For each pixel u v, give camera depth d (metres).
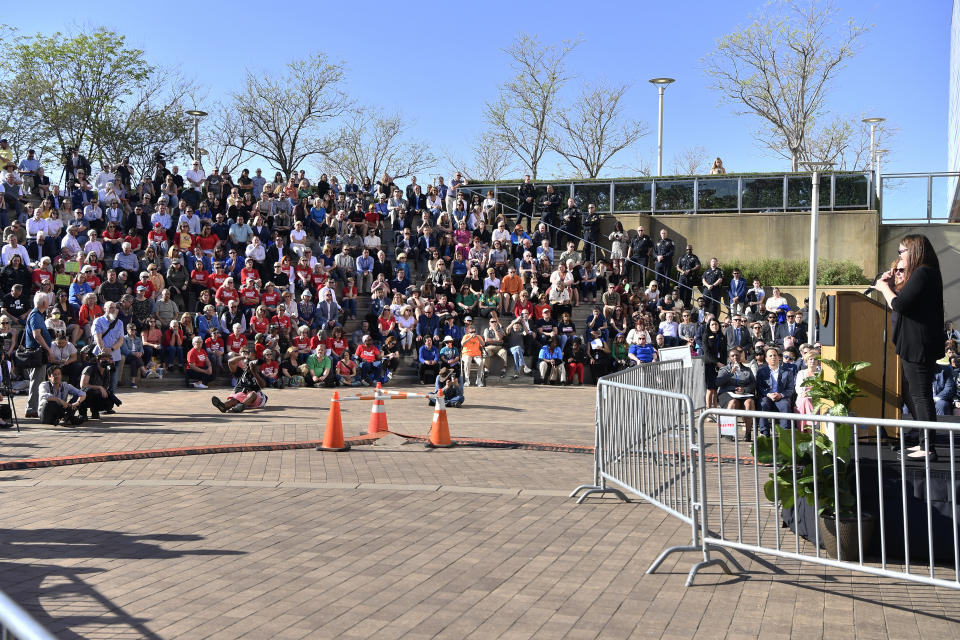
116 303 18.27
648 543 6.76
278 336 20.80
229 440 12.20
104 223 23.78
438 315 23.84
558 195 31.02
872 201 29.25
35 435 12.43
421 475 9.73
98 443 11.73
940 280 6.54
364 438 12.29
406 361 23.14
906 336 6.66
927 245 6.57
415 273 27.67
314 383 20.52
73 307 19.00
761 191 30.70
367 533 7.00
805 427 6.93
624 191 32.47
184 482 9.11
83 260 20.55
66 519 7.42
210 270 23.05
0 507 7.88
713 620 5.02
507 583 5.69
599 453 8.55
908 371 6.76
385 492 8.71
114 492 8.59
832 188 29.73
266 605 5.21
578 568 6.05
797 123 44.44
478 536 6.93
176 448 11.34
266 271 23.31
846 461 6.17
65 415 13.41
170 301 20.45
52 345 14.51
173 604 5.21
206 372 19.59
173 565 6.03
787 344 20.92
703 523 5.95
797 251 29.94
